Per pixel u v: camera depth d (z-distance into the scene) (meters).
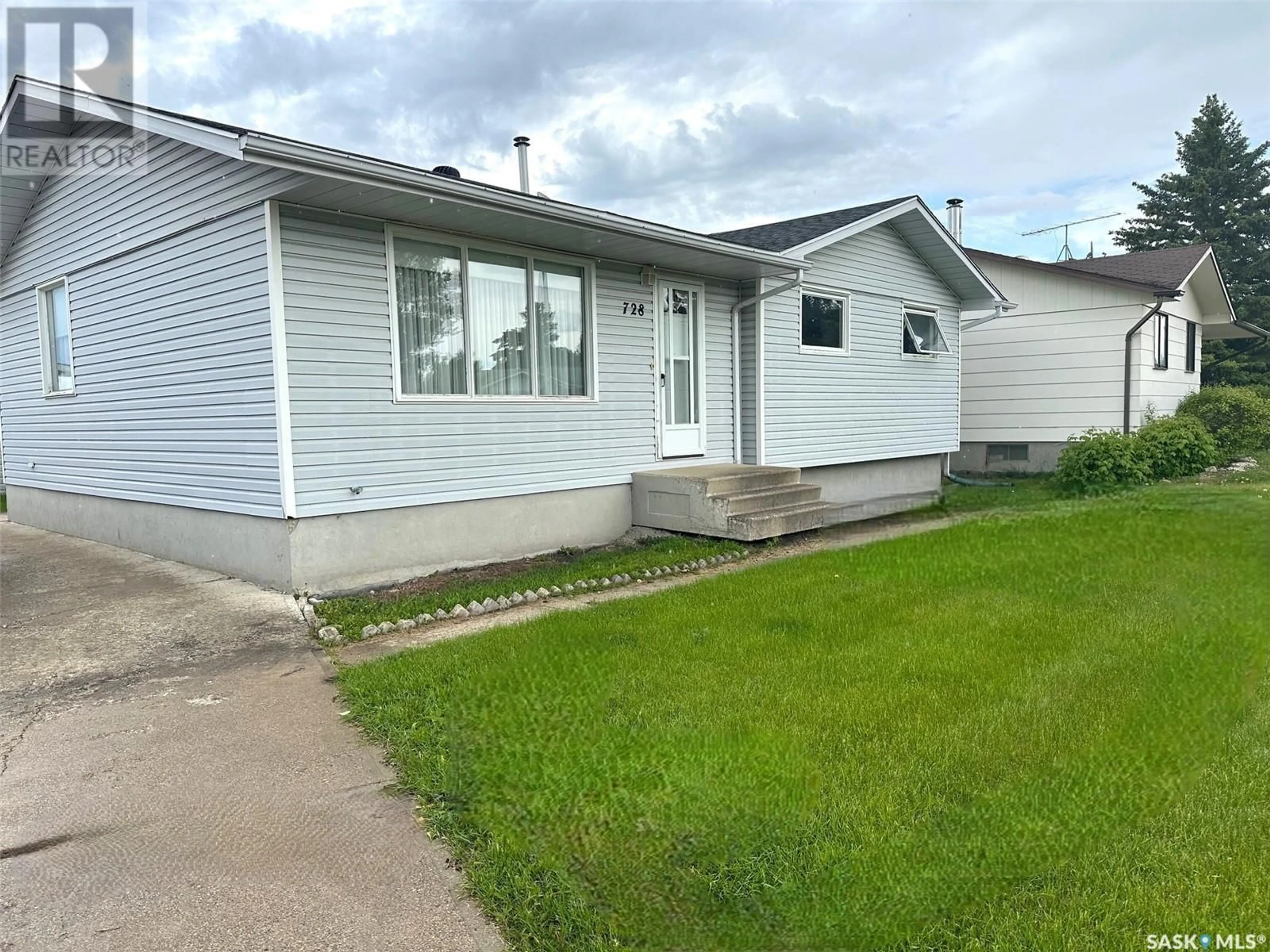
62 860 2.61
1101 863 2.19
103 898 2.40
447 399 6.99
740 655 4.16
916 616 3.52
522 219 6.59
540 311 7.79
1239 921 2.07
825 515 4.61
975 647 3.15
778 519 7.86
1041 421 14.91
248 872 2.53
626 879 2.24
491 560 7.41
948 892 2.07
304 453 6.16
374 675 4.23
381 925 2.25
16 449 10.72
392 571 6.70
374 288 6.52
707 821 2.46
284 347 6.01
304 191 5.73
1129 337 13.81
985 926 2.05
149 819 2.88
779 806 2.52
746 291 9.80
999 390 15.41
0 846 2.71
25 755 3.47
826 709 3.34
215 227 6.52
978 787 2.39
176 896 2.40
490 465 7.36
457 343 7.15
